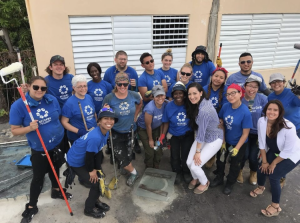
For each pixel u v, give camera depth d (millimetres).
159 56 6062
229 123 3014
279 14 6695
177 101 3068
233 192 3373
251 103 3266
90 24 5191
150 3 5430
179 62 6273
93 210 2916
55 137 2762
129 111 3148
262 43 6883
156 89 3125
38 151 2684
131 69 4043
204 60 4207
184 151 3404
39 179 2762
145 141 3535
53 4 4762
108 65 5707
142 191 3303
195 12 5852
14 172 3736
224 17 6184
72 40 5184
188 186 3436
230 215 2979
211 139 3053
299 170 3848
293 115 3211
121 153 3273
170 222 2873
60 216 2922
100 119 2488
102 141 2607
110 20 5312
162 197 3213
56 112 2723
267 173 2906
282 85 3232
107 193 3133
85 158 2539
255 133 3281
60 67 3262
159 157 3721
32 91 2400
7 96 5664
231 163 3178
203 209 3068
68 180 2730
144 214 2982
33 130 2496
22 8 6152
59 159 2830
